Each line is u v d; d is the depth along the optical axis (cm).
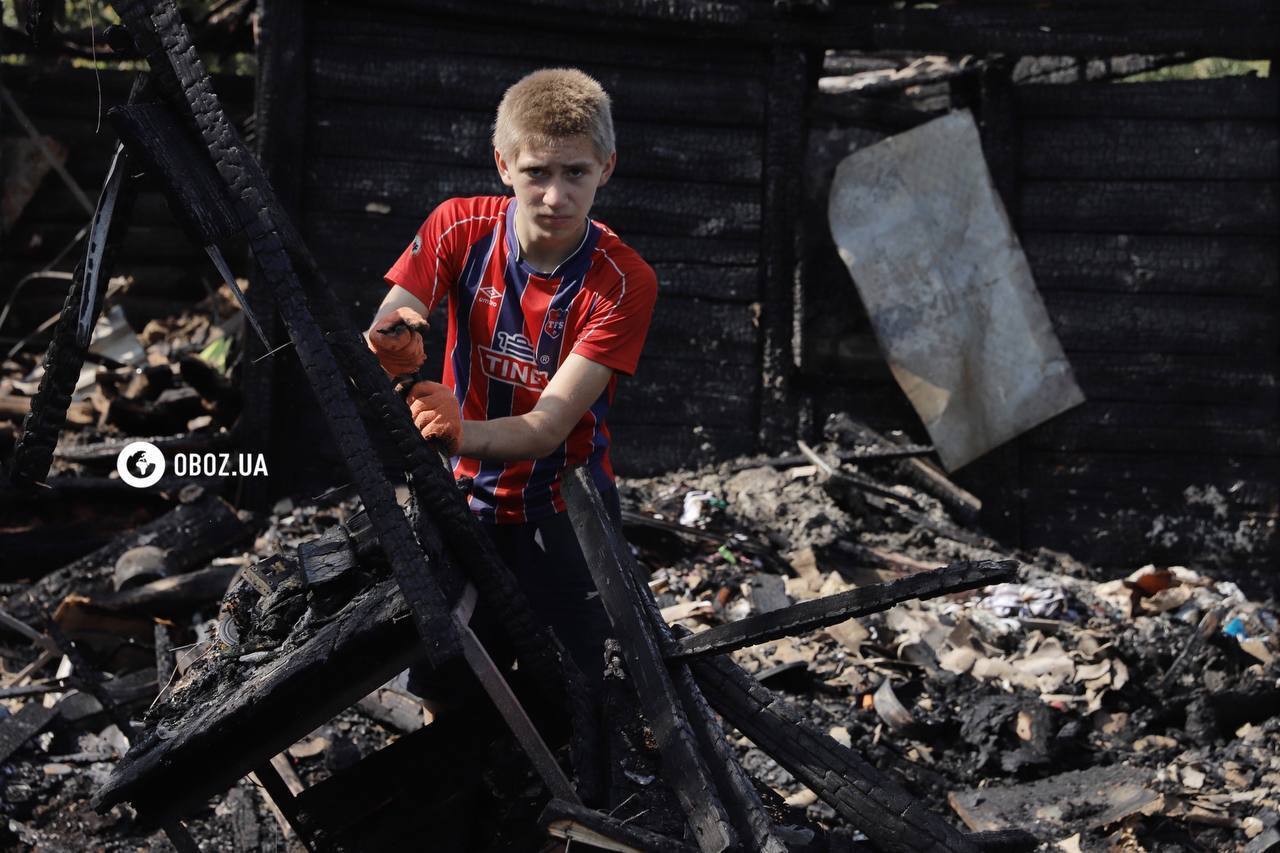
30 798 360
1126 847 348
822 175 570
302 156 534
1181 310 571
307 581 227
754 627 231
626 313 268
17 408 559
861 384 574
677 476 553
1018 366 561
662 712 229
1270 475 571
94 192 688
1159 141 570
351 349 212
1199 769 385
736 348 564
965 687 413
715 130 561
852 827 346
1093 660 432
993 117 569
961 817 363
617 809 220
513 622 234
